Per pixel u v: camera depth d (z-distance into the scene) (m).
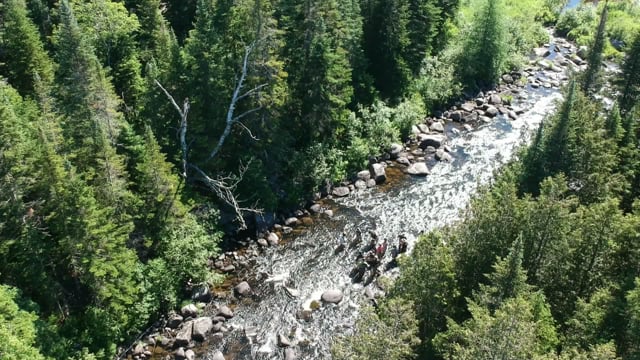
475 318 23.48
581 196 38.41
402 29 59.78
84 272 32.91
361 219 47.91
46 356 29.45
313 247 44.69
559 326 26.83
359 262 42.78
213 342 36.44
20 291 30.42
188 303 38.81
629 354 23.98
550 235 29.16
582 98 45.41
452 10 74.25
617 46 83.81
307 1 48.41
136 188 39.84
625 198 40.28
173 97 45.38
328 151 52.50
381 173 53.06
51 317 32.22
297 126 52.25
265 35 45.00
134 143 39.56
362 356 23.14
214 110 45.03
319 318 38.19
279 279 41.47
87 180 36.22
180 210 39.88
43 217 33.62
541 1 97.94
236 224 45.88
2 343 24.83
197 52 44.00
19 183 31.88
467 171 54.75
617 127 42.75
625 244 28.83
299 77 50.41
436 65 69.06
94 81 40.81
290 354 35.25
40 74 49.06
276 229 46.47
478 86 70.94
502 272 25.70
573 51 83.44
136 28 55.44
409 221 47.56
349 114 55.78
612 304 25.39
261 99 46.53
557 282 29.73
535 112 66.38
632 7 92.88
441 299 28.20
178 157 44.66
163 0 67.88
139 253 39.19
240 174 44.44
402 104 60.72
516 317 21.70
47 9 59.25
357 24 56.81
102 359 33.66
